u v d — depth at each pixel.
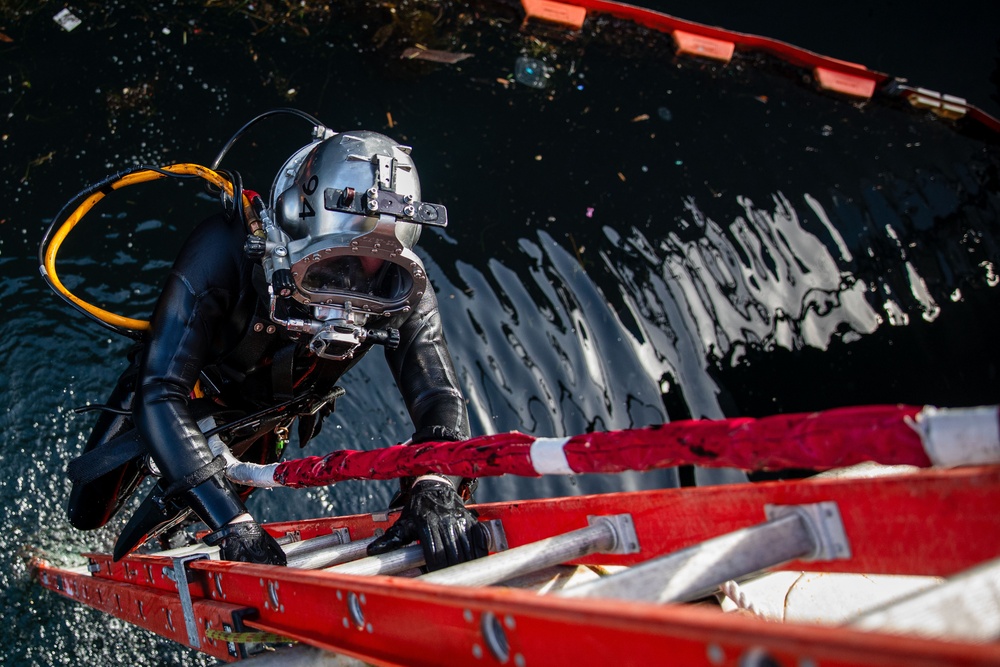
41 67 5.53
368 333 2.50
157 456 2.42
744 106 6.50
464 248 5.20
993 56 7.40
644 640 1.05
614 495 2.01
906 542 1.46
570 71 6.43
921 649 0.76
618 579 1.38
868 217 5.84
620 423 4.75
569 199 5.56
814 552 1.56
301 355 2.68
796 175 6.03
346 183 2.36
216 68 5.77
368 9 6.31
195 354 2.52
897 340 5.25
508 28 6.59
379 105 5.84
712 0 7.56
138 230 5.01
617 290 5.18
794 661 0.88
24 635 3.90
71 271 4.79
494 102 6.06
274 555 2.36
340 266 2.41
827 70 6.88
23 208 4.95
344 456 2.21
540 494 4.63
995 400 5.05
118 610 3.31
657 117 6.24
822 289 5.41
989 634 0.99
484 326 4.93
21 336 4.54
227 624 2.14
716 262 5.40
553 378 4.83
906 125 6.64
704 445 1.45
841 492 1.54
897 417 1.22
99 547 4.23
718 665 0.96
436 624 1.43
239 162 5.34
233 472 2.60
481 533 2.24
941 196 6.06
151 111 5.48
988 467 1.34
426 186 5.46
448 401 2.61
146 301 4.79
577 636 1.15
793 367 5.08
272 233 2.41
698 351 5.07
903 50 7.42
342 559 2.49
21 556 4.08
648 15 6.83
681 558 1.43
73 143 5.24
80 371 4.54
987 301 5.48
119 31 5.80
